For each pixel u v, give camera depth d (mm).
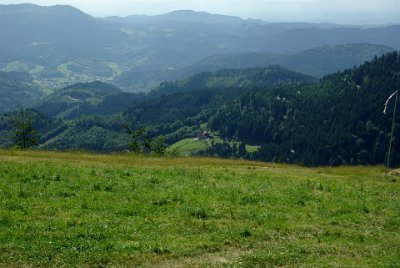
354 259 16062
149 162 37875
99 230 17000
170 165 36469
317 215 21547
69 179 24922
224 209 21062
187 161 41062
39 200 20266
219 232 17844
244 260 15312
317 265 15148
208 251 15977
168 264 14617
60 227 16953
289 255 15977
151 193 22969
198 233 17719
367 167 43875
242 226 18766
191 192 23844
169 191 23656
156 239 16625
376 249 17312
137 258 14820
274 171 36375
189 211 20203
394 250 17359
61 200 20641
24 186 22562
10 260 14000
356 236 18781
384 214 22609
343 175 36375
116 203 20688
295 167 42562
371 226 20516
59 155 38750
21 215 18031
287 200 23750
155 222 18500
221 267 14594
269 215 20703
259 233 18016
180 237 17016
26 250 14734
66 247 15281
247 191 24938
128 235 16797
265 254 15891
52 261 14188
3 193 21000
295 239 17953
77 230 16750
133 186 24359
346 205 23688
